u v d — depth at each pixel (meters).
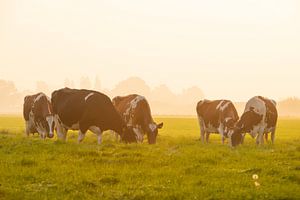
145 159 16.69
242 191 11.60
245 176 13.79
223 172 14.35
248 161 16.91
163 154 18.41
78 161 16.02
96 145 22.00
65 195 11.28
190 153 18.69
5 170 14.12
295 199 11.22
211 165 15.90
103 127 23.92
